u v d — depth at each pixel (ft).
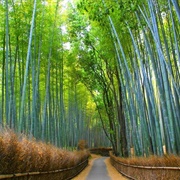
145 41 33.47
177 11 23.25
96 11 25.77
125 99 50.55
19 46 49.06
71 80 79.82
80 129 112.68
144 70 35.91
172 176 24.08
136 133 45.21
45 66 58.13
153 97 34.81
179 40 34.30
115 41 43.04
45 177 26.32
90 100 122.42
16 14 42.73
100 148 142.72
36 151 22.33
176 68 33.73
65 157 38.91
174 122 30.07
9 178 16.14
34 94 43.34
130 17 31.32
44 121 46.32
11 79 42.57
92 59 71.77
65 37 61.77
